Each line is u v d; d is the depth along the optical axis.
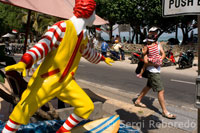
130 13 20.44
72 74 2.08
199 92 1.69
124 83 7.39
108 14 22.45
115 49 14.91
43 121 3.10
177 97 5.67
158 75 3.88
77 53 2.07
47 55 1.97
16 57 16.84
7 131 1.93
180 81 7.99
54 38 1.84
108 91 6.05
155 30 3.83
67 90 2.05
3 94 3.13
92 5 1.99
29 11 3.74
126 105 4.56
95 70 10.34
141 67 4.31
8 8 22.70
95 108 3.81
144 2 19.38
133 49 20.44
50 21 21.97
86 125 2.78
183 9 1.84
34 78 1.98
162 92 3.93
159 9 18.94
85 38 2.11
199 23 1.82
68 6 3.29
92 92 5.66
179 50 18.41
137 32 26.03
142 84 7.29
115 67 11.68
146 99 5.24
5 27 27.72
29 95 1.93
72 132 2.59
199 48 1.85
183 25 26.64
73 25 1.98
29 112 1.92
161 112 4.25
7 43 20.70
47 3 2.88
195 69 11.32
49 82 1.93
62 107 3.77
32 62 1.72
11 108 3.73
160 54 3.99
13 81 3.17
